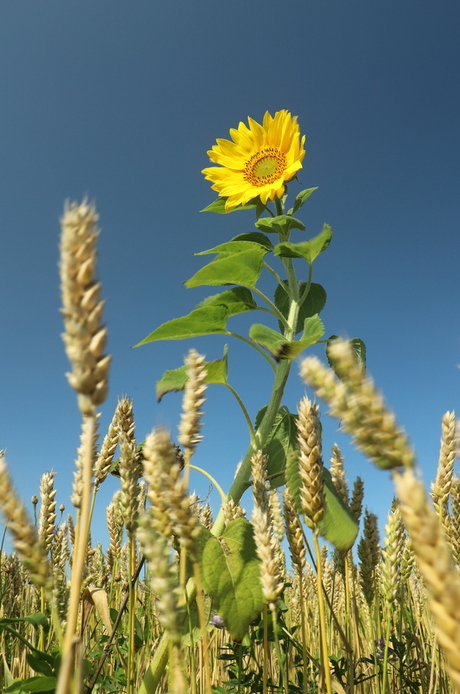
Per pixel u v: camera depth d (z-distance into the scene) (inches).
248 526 23.6
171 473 13.6
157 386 29.0
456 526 20.2
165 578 10.8
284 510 20.3
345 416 8.8
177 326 29.0
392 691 26.8
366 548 26.7
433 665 24.4
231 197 39.9
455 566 19.1
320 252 32.0
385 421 8.5
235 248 33.2
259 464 22.6
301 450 16.2
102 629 32.1
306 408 16.4
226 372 27.8
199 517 28.0
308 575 33.2
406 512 7.3
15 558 32.1
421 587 32.4
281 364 29.4
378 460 8.6
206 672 13.1
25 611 33.9
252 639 25.2
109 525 31.3
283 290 38.2
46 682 15.5
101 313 9.4
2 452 23.4
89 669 19.9
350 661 21.4
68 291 9.3
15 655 27.6
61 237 9.4
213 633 29.5
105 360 9.3
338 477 25.7
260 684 24.4
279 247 30.8
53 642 22.3
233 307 31.2
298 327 35.9
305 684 17.6
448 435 20.9
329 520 21.0
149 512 13.7
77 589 9.1
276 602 17.4
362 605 35.8
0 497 12.7
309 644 33.7
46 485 22.6
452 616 6.7
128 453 18.7
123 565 31.0
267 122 41.8
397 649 26.9
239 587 21.3
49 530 22.2
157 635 29.8
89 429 9.5
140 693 21.3
